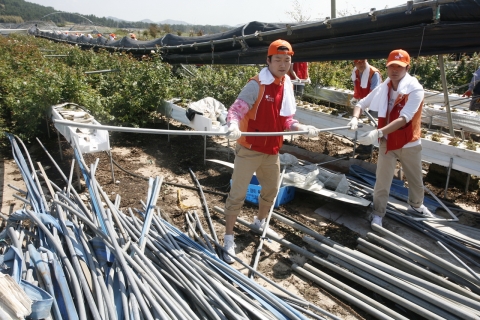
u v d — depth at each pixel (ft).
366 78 20.98
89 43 59.41
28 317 7.28
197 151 23.00
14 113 22.58
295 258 12.66
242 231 14.24
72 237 10.00
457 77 37.11
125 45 46.85
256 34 23.47
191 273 9.64
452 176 18.58
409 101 12.48
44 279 8.29
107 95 27.43
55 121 8.02
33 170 14.39
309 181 16.19
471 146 16.46
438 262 10.94
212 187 18.08
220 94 26.12
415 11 15.33
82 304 7.85
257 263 12.02
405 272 11.05
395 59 12.44
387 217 15.19
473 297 9.77
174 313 8.11
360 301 10.23
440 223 14.57
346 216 15.53
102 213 10.95
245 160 11.59
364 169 19.35
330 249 11.93
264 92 10.96
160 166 20.63
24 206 13.70
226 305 8.66
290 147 23.47
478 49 14.82
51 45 56.95
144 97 25.55
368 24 17.10
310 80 30.53
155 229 12.04
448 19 14.75
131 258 9.25
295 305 9.50
